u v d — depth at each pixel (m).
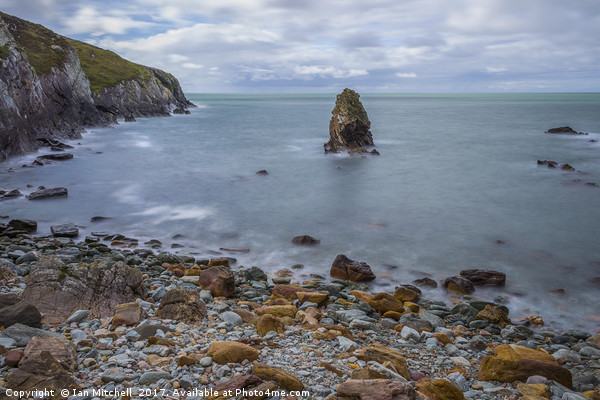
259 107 186.75
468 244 20.12
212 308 11.06
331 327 10.03
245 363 7.30
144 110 100.25
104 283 10.05
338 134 50.78
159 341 7.83
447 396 6.88
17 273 12.66
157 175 36.44
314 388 6.50
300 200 28.61
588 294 15.02
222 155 48.28
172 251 18.39
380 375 6.90
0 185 30.81
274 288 13.57
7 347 6.93
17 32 67.88
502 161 45.44
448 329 11.30
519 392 7.37
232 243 19.75
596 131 76.62
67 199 27.50
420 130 79.25
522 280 16.17
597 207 27.17
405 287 14.78
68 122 61.81
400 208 26.75
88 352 7.26
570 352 10.16
